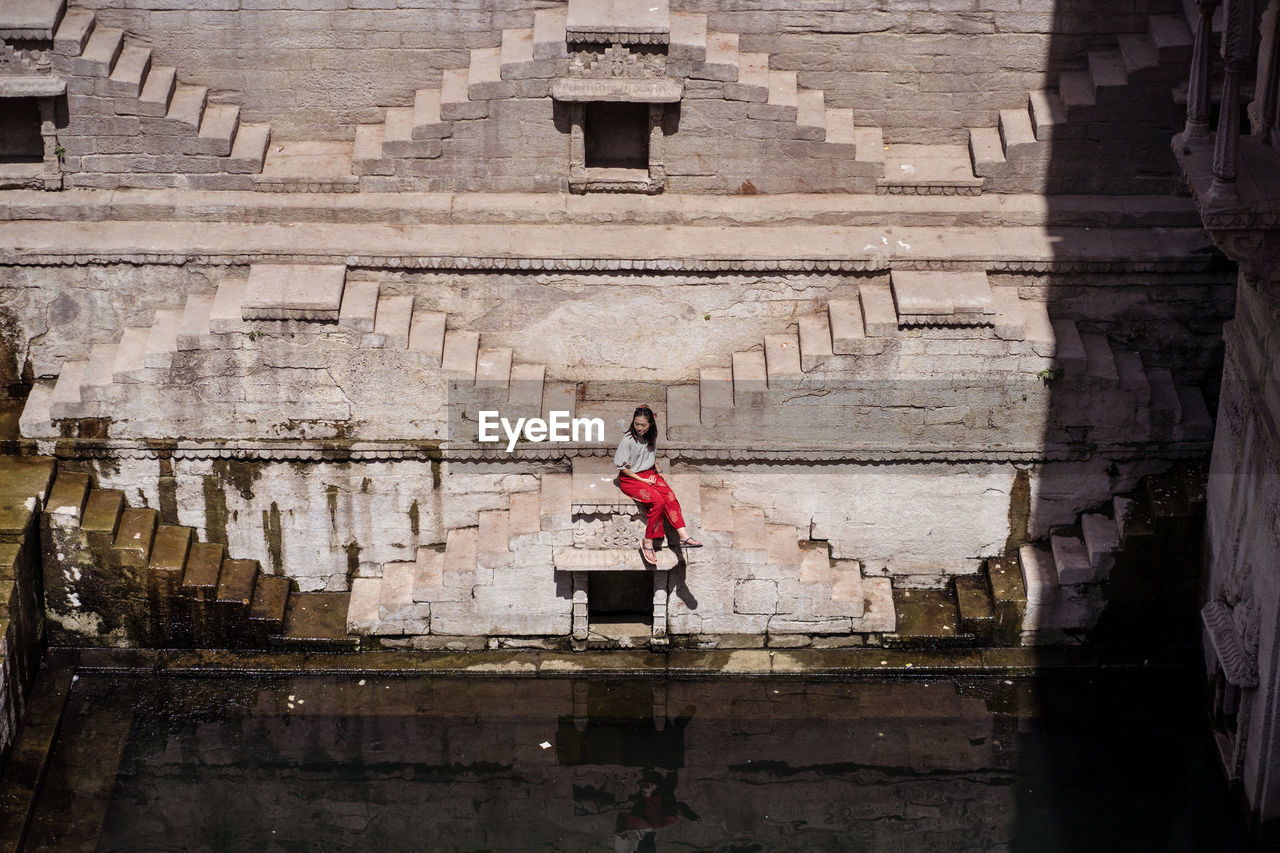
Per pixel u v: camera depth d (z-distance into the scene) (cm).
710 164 1574
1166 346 1598
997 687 1620
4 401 1628
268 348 1538
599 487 1560
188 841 1469
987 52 1570
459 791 1527
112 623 1623
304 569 1658
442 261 1556
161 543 1617
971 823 1493
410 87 1585
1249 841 1467
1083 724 1584
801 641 1644
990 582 1645
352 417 1577
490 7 1548
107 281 1567
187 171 1566
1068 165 1570
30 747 1529
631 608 1658
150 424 1577
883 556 1658
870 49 1571
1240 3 1208
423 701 1605
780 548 1619
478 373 1570
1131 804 1509
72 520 1572
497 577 1599
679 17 1553
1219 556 1539
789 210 1573
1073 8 1547
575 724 1587
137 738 1561
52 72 1519
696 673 1623
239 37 1561
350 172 1577
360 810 1506
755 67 1555
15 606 1530
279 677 1625
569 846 1479
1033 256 1550
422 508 1630
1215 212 1271
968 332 1537
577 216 1576
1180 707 1599
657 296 1580
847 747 1566
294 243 1549
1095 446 1595
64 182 1569
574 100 1523
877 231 1572
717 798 1521
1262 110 1343
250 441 1587
